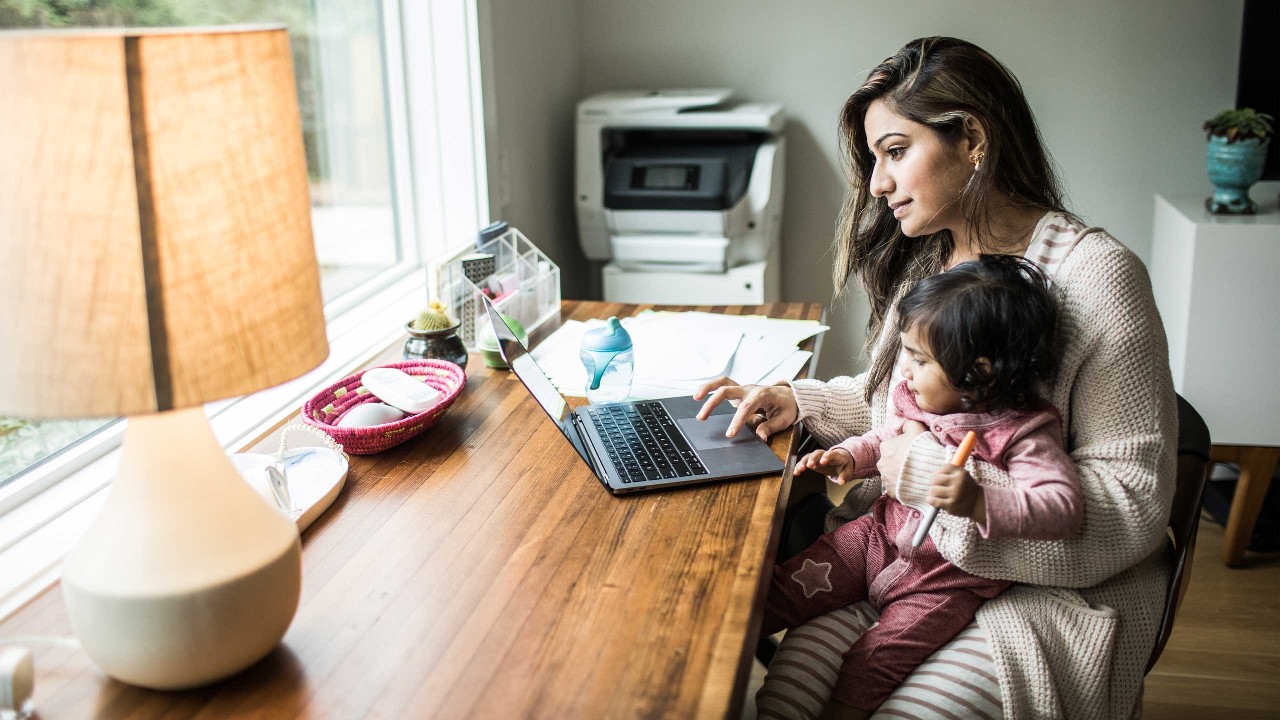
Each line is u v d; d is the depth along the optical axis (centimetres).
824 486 160
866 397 147
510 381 161
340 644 94
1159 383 117
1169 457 117
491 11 230
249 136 81
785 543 148
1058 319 119
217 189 79
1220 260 233
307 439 139
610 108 266
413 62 228
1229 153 236
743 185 261
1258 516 257
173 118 76
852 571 136
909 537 125
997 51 285
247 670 91
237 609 86
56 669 92
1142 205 289
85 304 76
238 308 82
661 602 99
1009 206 130
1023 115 127
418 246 241
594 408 148
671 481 123
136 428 87
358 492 124
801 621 137
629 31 304
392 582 104
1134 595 121
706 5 297
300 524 114
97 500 133
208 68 77
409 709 85
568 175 298
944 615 122
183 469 87
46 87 72
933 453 116
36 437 138
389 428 131
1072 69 282
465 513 118
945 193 128
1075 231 123
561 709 84
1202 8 270
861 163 142
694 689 86
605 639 93
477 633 95
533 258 193
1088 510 114
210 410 161
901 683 121
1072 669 116
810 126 301
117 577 84
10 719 85
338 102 214
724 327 183
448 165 233
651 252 268
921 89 124
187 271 79
